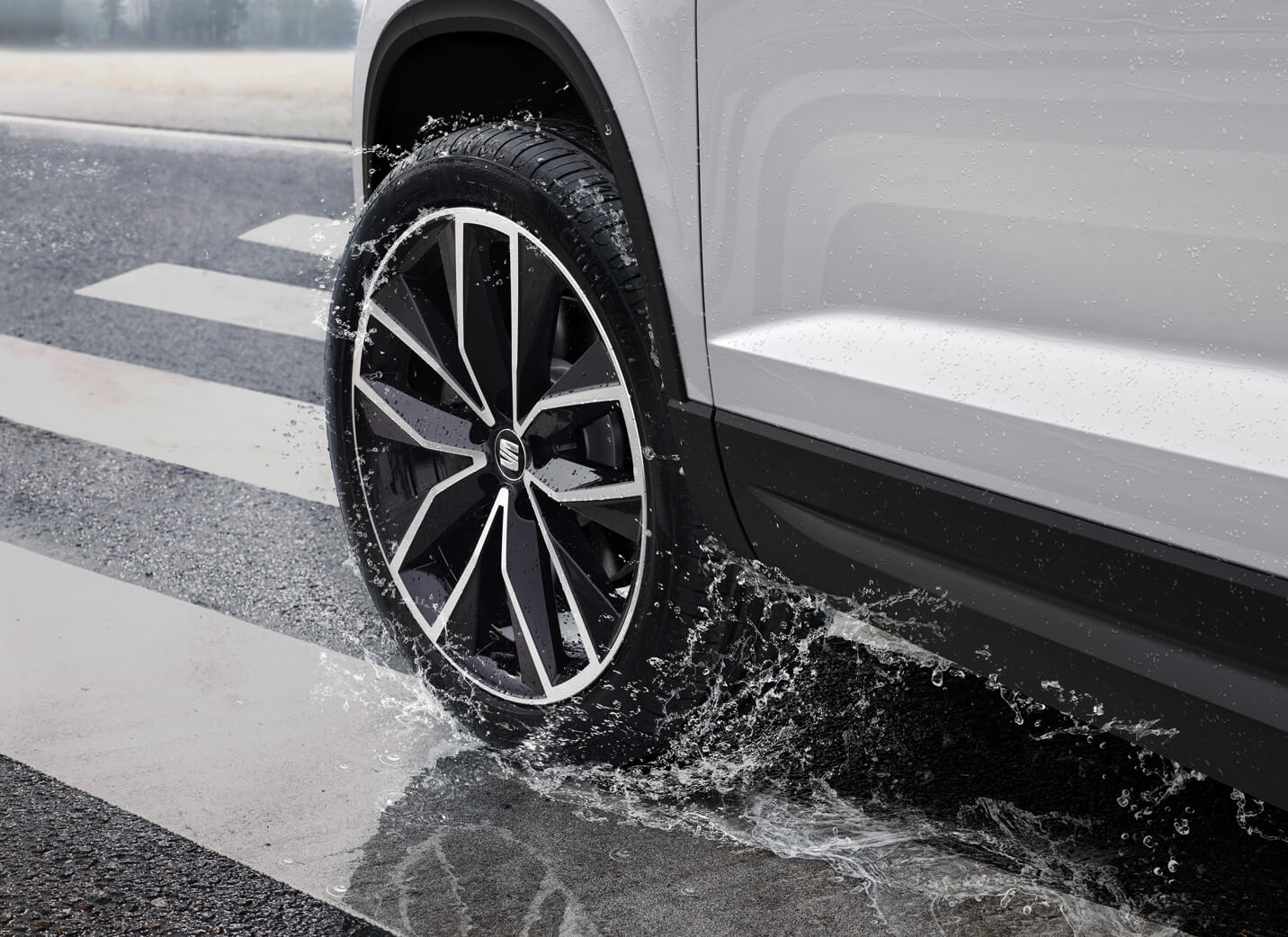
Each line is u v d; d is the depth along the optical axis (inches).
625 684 99.3
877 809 103.6
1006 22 70.4
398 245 110.1
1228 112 63.8
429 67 113.1
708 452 90.9
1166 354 69.1
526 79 113.9
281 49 521.3
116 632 133.3
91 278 265.1
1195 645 70.1
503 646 111.8
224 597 141.6
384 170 118.6
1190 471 67.8
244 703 119.6
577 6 92.2
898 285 79.0
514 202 99.1
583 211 95.0
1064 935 89.1
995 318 75.4
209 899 93.0
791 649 102.8
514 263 100.8
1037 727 114.5
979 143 73.1
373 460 117.7
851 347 81.4
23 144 375.6
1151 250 68.0
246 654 129.1
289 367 218.4
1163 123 66.0
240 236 292.4
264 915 91.4
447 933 89.7
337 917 91.3
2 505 164.9
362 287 114.1
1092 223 69.8
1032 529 74.6
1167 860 96.9
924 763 109.5
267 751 111.8
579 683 102.0
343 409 118.6
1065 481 72.8
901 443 79.7
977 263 75.1
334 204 317.4
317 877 95.5
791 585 91.9
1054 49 68.9
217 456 182.1
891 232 78.3
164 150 367.6
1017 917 91.0
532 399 103.8
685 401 91.7
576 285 96.3
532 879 95.3
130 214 309.3
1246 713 68.7
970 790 105.9
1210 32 63.5
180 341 230.4
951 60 73.1
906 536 81.2
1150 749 74.2
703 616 95.7
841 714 116.0
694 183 87.4
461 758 110.9
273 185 332.8
